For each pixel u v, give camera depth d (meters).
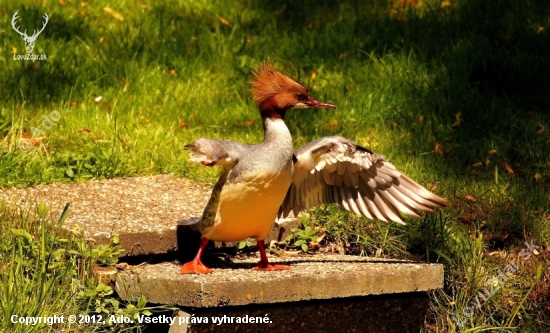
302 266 9.06
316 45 15.34
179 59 14.71
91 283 8.22
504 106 13.57
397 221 9.25
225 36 15.71
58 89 13.48
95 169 11.08
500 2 16.61
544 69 14.40
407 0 16.94
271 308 8.38
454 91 13.80
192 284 7.89
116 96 13.55
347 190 9.43
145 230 9.20
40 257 8.16
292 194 9.34
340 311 8.80
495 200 11.16
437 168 11.98
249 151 8.37
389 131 13.03
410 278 8.95
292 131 13.11
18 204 9.63
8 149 11.16
